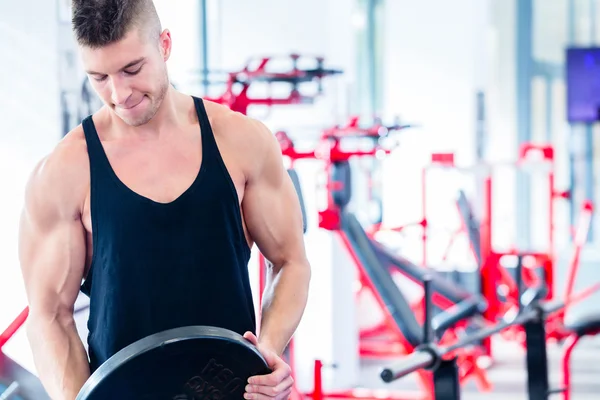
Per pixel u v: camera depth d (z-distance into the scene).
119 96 1.52
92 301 1.73
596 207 8.34
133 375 1.36
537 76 8.45
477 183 7.70
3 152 3.15
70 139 1.70
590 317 3.95
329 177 4.43
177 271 1.67
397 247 7.73
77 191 1.68
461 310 4.59
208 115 1.76
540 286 3.57
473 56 7.86
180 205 1.66
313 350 5.19
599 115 7.67
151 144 1.68
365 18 7.93
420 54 7.93
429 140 7.93
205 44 5.59
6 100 3.15
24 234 1.73
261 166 1.80
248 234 1.88
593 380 5.72
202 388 1.43
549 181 6.13
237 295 1.73
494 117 8.49
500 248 7.62
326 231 5.18
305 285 1.86
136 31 1.50
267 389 1.48
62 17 3.27
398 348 6.05
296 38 5.99
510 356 6.48
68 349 1.70
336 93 5.95
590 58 7.63
